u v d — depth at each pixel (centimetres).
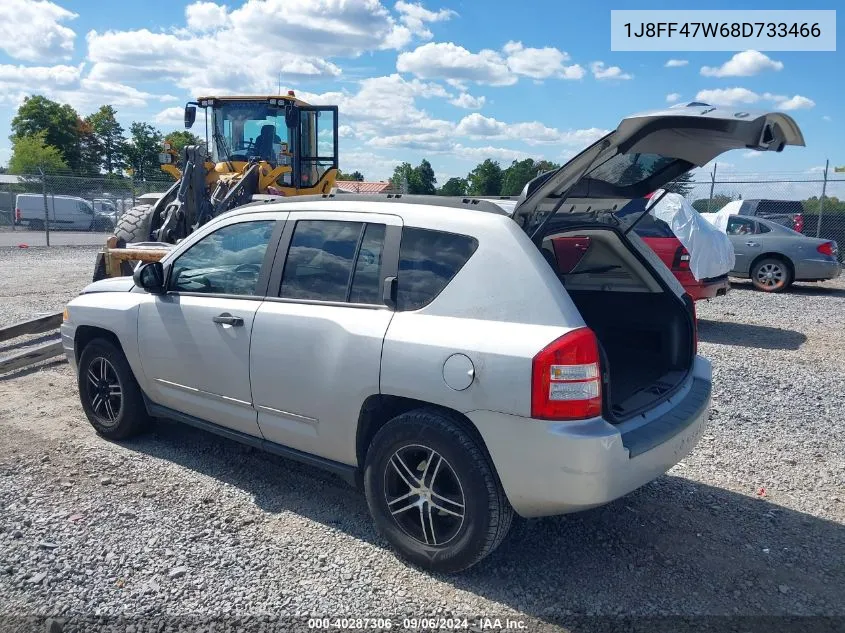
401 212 378
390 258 371
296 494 441
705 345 899
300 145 1289
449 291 347
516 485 322
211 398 446
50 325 806
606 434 313
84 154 6769
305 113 1320
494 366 319
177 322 456
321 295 395
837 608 332
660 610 328
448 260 353
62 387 663
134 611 318
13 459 484
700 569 364
